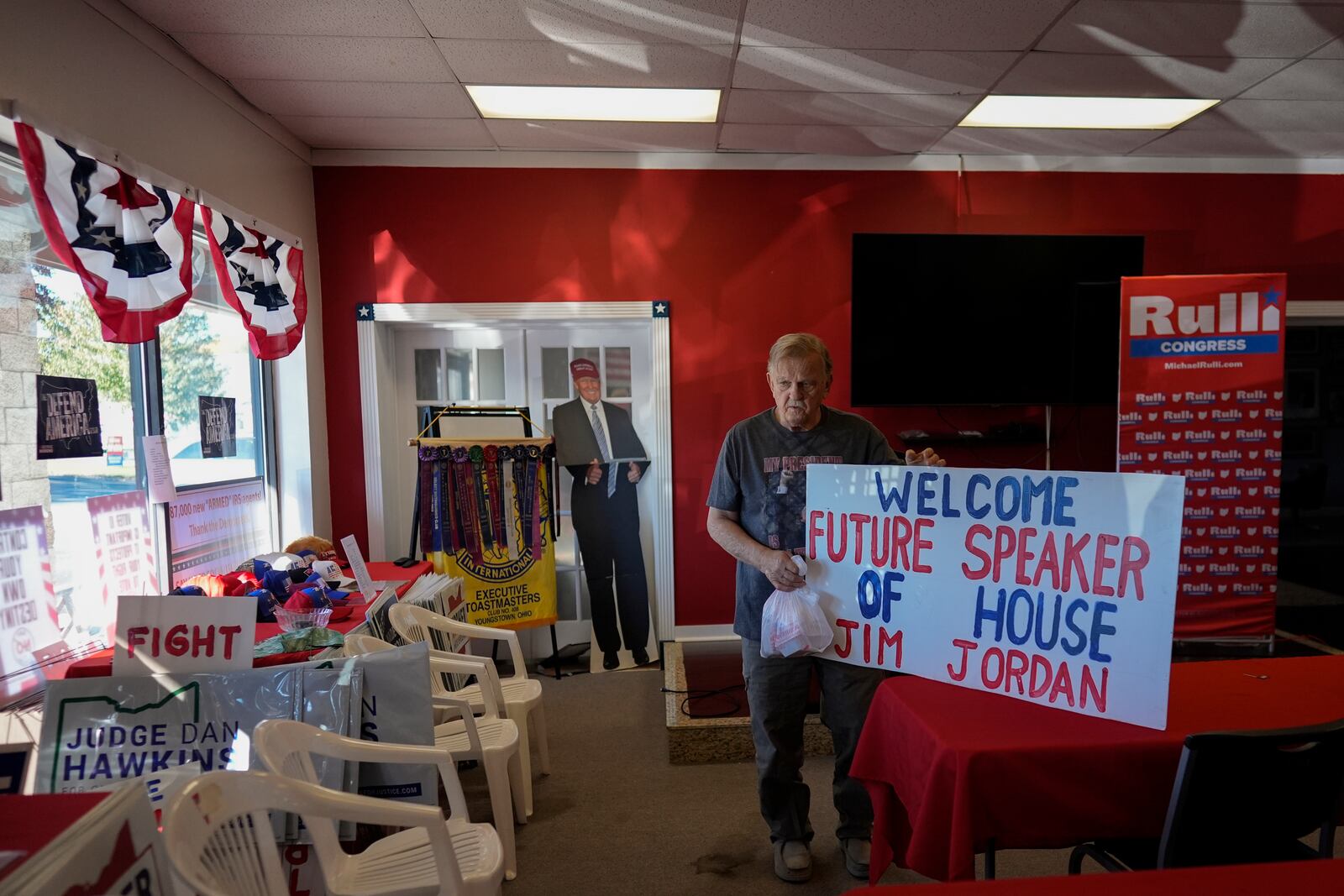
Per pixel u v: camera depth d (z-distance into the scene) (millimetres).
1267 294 3643
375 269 3789
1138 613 1450
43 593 1938
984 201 3955
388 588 2754
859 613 1847
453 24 2527
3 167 1930
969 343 3805
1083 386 3826
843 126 3514
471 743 2066
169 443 2686
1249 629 3740
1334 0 2408
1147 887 900
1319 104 3285
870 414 4008
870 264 3742
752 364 3949
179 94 2629
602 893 2049
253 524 3326
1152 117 3434
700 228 3895
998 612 1640
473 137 3607
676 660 3682
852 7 2459
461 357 4062
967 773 1320
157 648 1768
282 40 2602
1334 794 1298
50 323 2068
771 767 2025
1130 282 3676
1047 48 2752
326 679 1772
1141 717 1437
